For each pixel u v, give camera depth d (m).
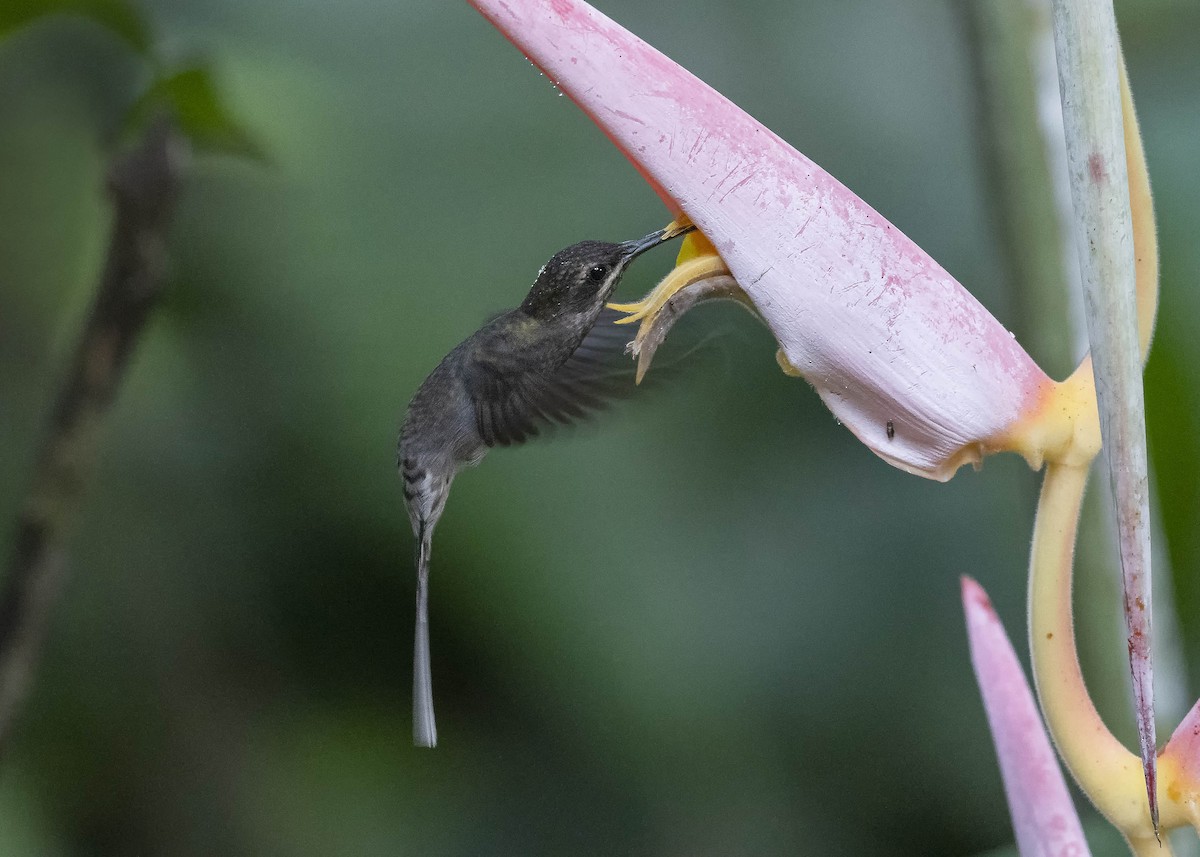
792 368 3.44
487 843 3.68
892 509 3.66
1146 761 3.42
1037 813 3.44
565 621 3.65
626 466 3.65
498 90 3.64
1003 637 3.45
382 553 3.66
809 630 3.66
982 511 3.66
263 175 3.58
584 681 3.65
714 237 3.43
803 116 3.65
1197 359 3.52
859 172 3.64
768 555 3.66
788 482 3.66
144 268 3.49
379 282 3.63
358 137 3.63
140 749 3.68
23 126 3.55
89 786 3.67
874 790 3.66
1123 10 3.56
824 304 3.43
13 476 3.60
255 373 3.64
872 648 3.66
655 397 3.56
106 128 3.55
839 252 3.43
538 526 3.65
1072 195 3.41
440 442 3.55
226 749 3.69
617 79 3.43
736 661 3.65
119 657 3.67
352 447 3.65
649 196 3.64
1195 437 3.52
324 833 3.69
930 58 3.65
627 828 3.67
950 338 3.43
